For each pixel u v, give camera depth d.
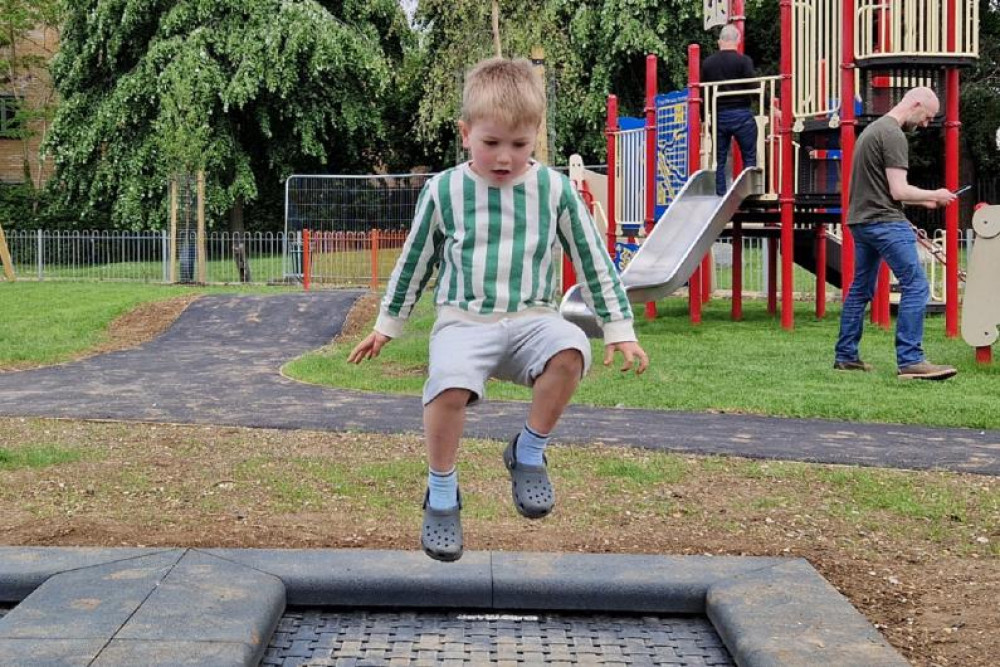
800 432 7.03
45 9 31.44
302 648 3.74
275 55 26.91
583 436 6.85
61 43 29.88
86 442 6.78
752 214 15.26
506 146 3.01
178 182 25.44
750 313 16.30
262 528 4.82
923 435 6.93
